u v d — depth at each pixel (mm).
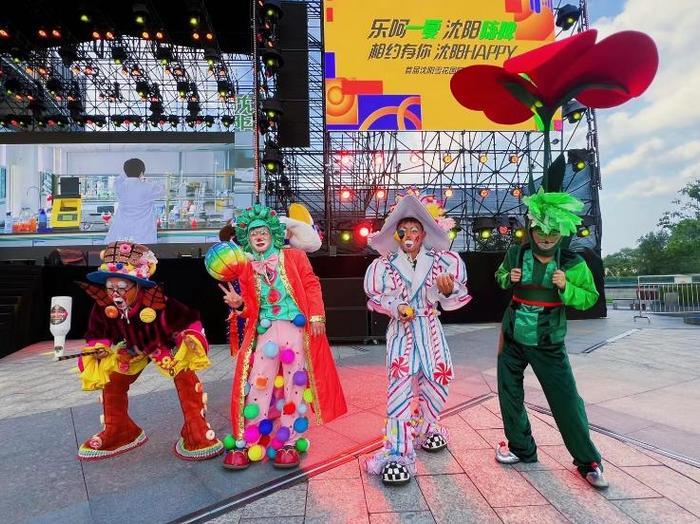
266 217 2777
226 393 4531
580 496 2230
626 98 2525
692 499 2182
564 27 13336
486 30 12281
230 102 19781
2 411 4070
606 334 8500
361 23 12156
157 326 2812
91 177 18328
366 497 2275
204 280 8695
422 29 12195
